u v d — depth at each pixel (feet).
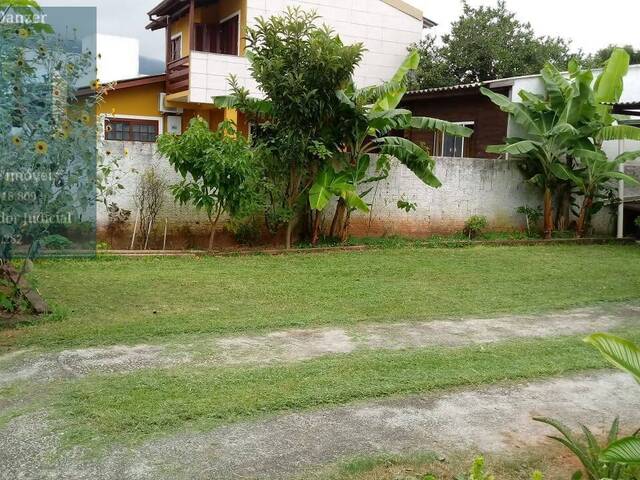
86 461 11.05
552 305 24.08
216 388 14.34
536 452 12.16
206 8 58.65
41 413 12.85
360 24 57.67
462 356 17.38
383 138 35.50
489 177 42.34
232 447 11.71
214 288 24.59
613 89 38.73
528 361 17.21
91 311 20.53
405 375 15.67
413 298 24.38
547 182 41.86
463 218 41.78
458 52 65.31
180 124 57.16
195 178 31.30
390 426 12.89
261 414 13.14
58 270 26.61
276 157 33.35
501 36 66.80
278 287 25.23
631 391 15.48
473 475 9.41
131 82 54.95
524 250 37.76
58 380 14.66
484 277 29.04
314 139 33.14
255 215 34.50
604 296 25.80
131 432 12.13
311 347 17.90
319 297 23.91
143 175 32.35
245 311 21.42
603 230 45.44
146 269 27.68
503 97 42.09
